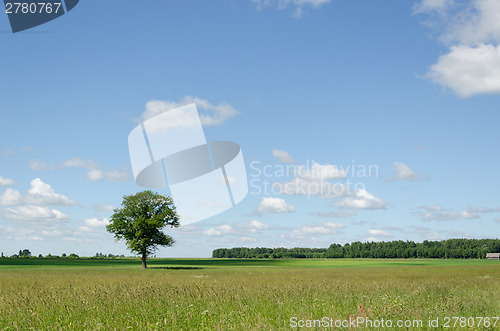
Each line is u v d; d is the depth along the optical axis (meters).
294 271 55.03
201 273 50.19
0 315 12.53
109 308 13.23
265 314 11.87
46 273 49.72
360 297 15.78
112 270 62.22
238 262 120.19
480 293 17.38
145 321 11.27
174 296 16.17
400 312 11.73
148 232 74.38
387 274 42.56
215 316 11.70
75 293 18.41
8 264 94.38
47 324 11.30
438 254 192.00
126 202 75.94
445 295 16.58
